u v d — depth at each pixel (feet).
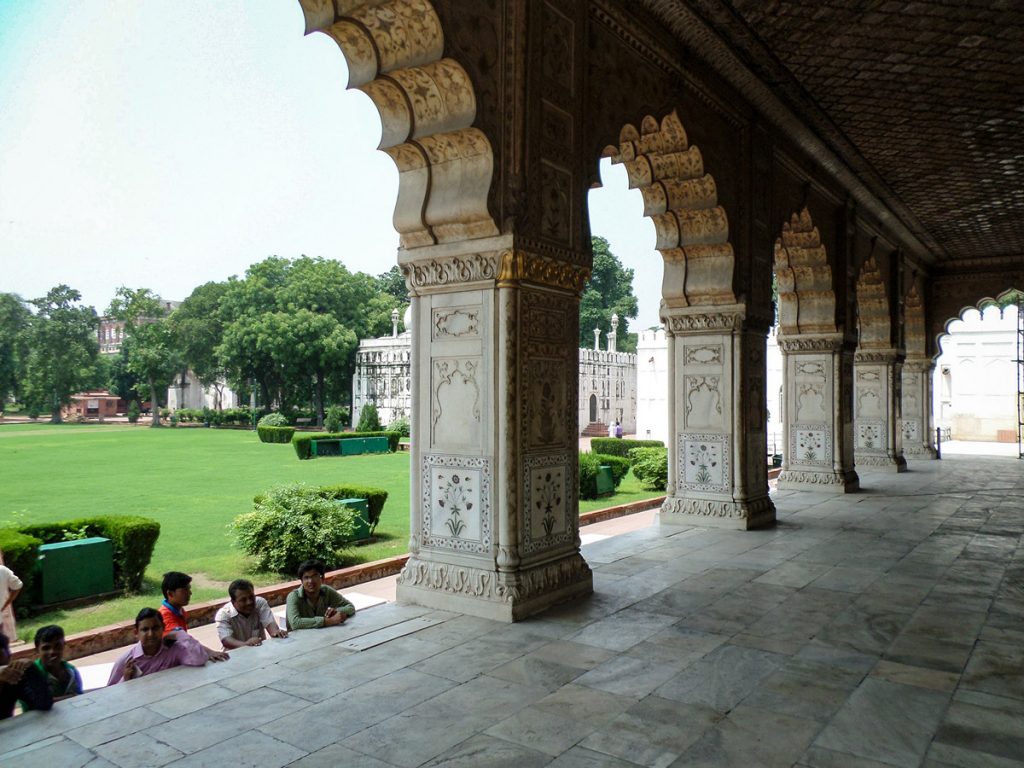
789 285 30.50
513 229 12.99
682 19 17.51
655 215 21.48
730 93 21.08
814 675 10.27
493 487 13.23
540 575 13.57
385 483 45.68
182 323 137.49
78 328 147.33
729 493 22.29
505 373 13.10
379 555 24.70
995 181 30.22
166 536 27.35
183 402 171.83
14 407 170.50
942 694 9.59
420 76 12.69
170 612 12.05
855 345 31.89
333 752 7.84
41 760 7.63
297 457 66.03
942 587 15.33
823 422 31.01
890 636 12.06
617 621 12.84
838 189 29.89
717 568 17.06
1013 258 45.09
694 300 22.50
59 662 10.41
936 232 39.22
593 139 15.39
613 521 32.35
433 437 14.12
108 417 174.81
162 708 9.01
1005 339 71.67
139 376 152.66
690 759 7.74
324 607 13.05
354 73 13.06
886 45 18.89
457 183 13.28
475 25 12.56
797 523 23.34
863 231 34.24
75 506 35.04
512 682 9.94
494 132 12.94
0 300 142.00
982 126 24.27
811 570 16.87
